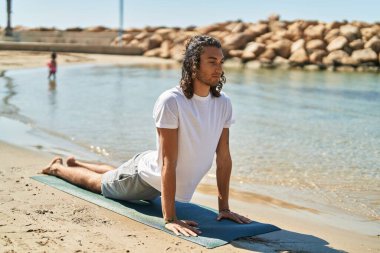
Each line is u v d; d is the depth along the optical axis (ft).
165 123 12.84
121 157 24.02
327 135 32.60
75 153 24.13
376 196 18.39
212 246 11.88
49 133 29.12
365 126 37.29
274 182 20.16
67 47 163.63
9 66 92.22
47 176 17.75
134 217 13.73
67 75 81.05
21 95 47.98
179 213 14.35
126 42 201.16
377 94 66.80
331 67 142.51
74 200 15.10
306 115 43.45
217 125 13.55
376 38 148.05
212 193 17.94
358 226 14.73
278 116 42.14
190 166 13.44
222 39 176.45
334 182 20.39
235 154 25.58
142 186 14.35
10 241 11.27
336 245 12.62
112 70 102.17
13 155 21.71
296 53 149.07
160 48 179.63
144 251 11.29
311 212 16.11
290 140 30.30
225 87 73.15
